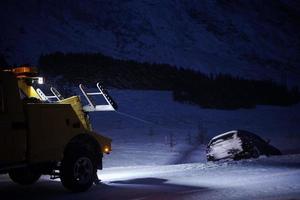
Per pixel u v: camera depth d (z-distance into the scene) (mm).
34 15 97562
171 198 9008
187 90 54375
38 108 9641
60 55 61000
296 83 91938
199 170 13977
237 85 63219
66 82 52219
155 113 42781
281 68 108375
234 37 123375
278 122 45094
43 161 9570
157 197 9156
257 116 48000
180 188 10312
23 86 11594
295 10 160125
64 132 10039
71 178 9773
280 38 132875
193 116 43719
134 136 31312
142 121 38312
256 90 62438
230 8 143000
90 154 10273
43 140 9594
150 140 29766
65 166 9797
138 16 117750
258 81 68312
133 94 49844
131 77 60625
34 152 9414
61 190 10453
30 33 84062
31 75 11094
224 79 64750
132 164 21547
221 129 38188
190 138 30953
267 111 52188
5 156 8891
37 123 9539
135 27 111938
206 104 49844
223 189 9977
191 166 15477
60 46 83312
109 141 11039
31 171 10258
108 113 39844
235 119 44812
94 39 98938
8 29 82062
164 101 48469
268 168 13898
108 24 109875
